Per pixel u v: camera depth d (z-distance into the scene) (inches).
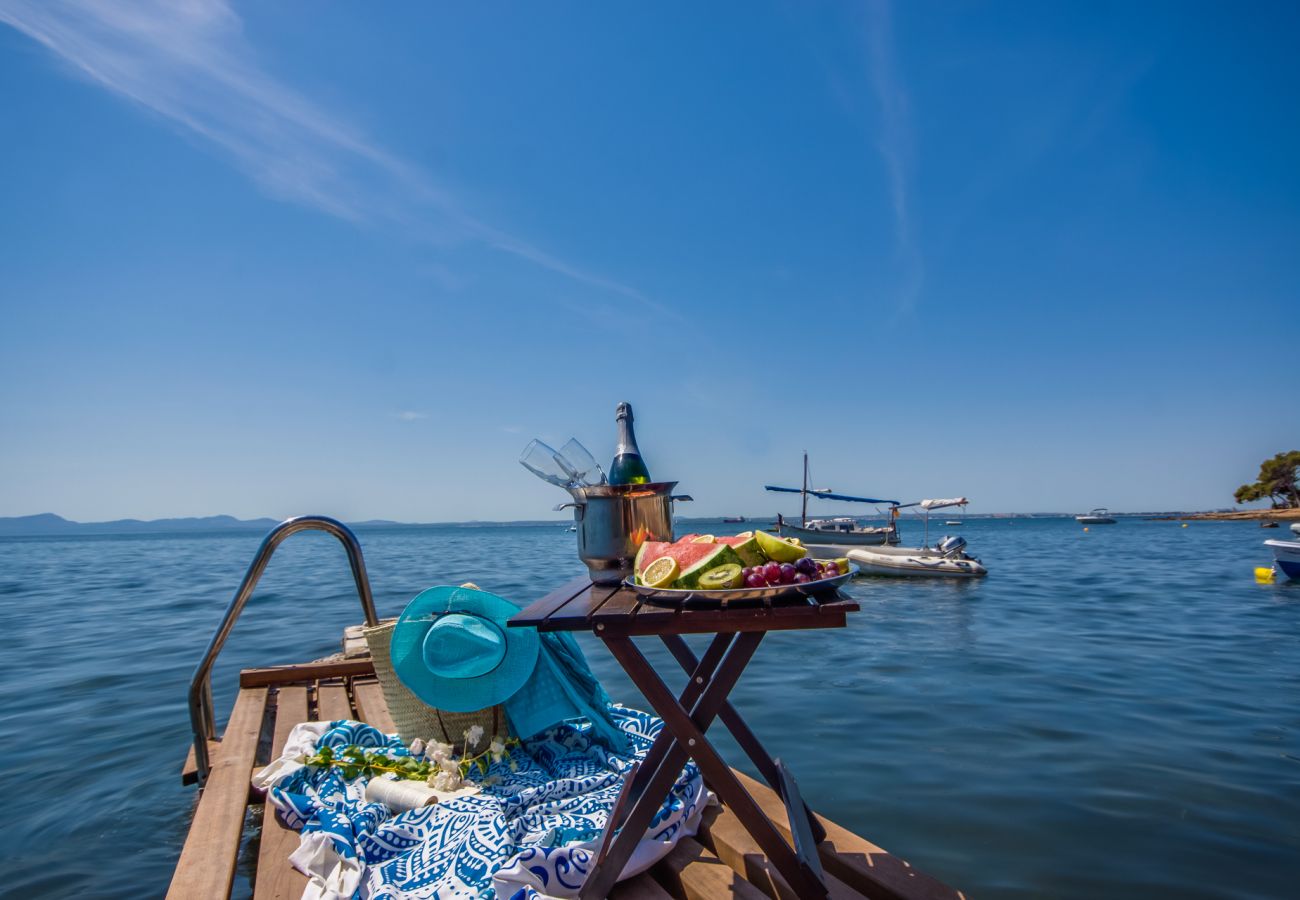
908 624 514.9
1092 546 1788.9
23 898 131.7
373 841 92.0
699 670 96.9
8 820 167.6
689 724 75.2
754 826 75.0
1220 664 364.2
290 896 83.0
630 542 92.2
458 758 119.9
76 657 371.2
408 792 103.3
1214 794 191.8
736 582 73.0
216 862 90.6
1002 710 275.3
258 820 130.0
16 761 211.6
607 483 105.5
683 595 71.5
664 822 92.0
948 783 199.5
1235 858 157.1
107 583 855.7
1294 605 607.8
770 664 369.1
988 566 1130.7
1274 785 197.6
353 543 157.5
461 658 118.5
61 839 156.7
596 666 347.9
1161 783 199.5
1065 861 155.5
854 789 195.2
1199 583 805.9
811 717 265.6
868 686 316.5
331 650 374.3
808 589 70.9
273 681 189.2
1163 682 324.2
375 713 159.2
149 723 247.1
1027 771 208.8
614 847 77.9
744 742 98.0
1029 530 3804.1
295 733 131.0
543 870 80.0
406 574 934.4
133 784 189.0
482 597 125.6
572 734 123.6
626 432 112.9
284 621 486.3
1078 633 468.4
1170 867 153.2
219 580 871.1
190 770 147.4
